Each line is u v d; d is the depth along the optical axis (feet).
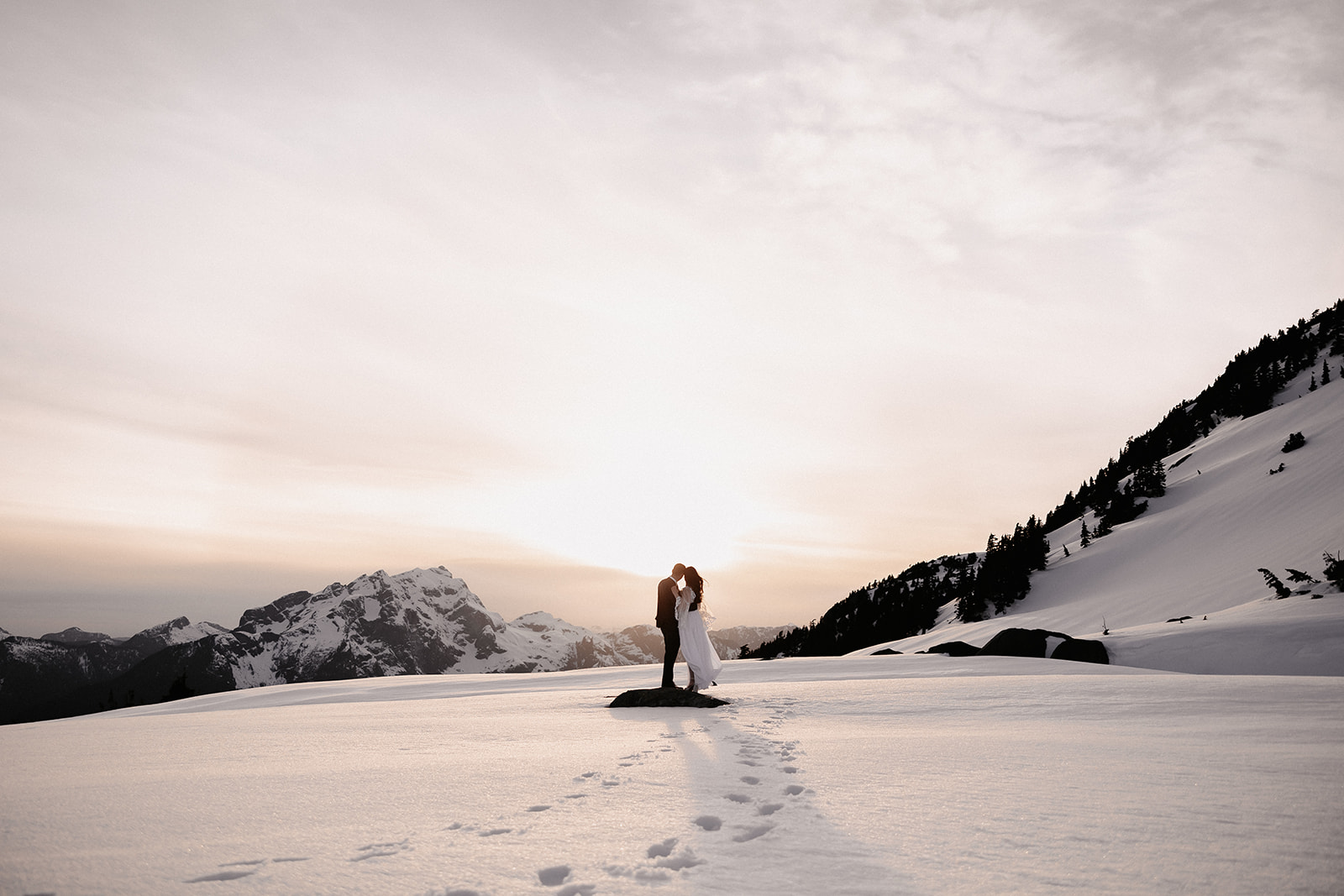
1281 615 99.96
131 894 9.57
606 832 12.64
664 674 40.06
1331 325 499.92
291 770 18.95
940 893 9.37
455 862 11.03
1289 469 280.31
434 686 73.77
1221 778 15.89
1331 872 9.85
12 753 22.95
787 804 14.52
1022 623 241.35
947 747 21.24
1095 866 10.36
